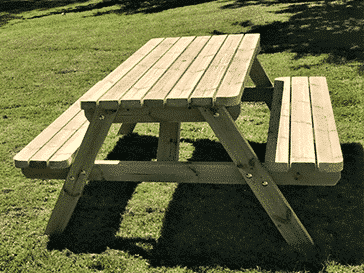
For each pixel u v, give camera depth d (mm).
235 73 2211
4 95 5449
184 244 2381
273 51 5980
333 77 4695
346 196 2662
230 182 2273
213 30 7793
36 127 4312
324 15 7637
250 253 2248
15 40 9078
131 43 7617
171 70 2443
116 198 2932
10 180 3297
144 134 3930
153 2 12219
